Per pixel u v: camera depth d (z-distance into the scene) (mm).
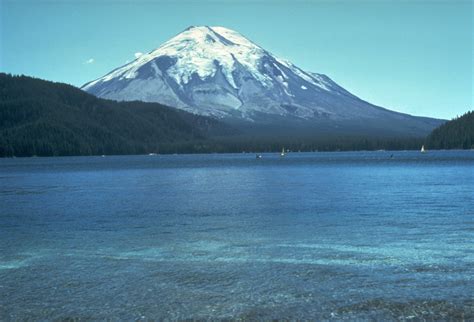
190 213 47781
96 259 28875
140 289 23203
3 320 19828
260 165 172750
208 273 25609
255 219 43281
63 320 19781
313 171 127062
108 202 59156
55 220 44156
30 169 159000
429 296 21672
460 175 99938
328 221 41688
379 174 109188
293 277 24656
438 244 31547
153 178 108000
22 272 26266
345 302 21156
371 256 28625
